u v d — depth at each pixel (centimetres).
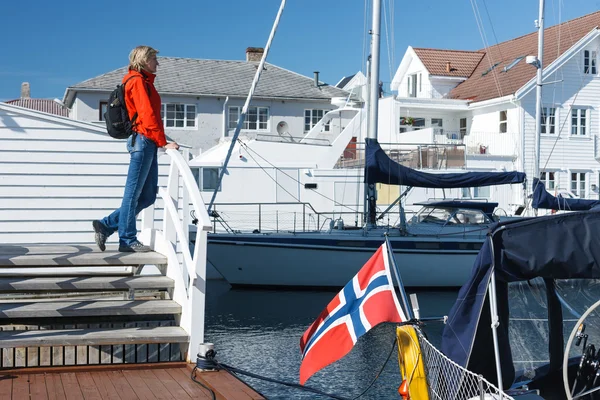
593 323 848
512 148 3509
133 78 662
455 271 2166
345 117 3822
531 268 602
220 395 525
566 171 3631
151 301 667
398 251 2119
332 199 2522
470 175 1928
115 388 545
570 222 608
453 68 4238
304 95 3762
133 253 694
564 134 3641
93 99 3500
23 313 605
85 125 1202
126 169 1223
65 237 1196
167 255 683
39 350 602
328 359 685
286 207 2480
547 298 748
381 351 1373
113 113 671
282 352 1347
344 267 2119
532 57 2639
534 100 3594
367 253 2109
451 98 4072
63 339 587
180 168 647
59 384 554
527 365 809
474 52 4403
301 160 2592
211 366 592
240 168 2441
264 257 2125
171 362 620
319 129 2795
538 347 838
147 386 552
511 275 607
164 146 672
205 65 3862
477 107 3741
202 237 613
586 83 3706
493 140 3562
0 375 576
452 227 2175
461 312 623
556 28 4019
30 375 580
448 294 2133
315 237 2111
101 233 694
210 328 1590
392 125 3167
